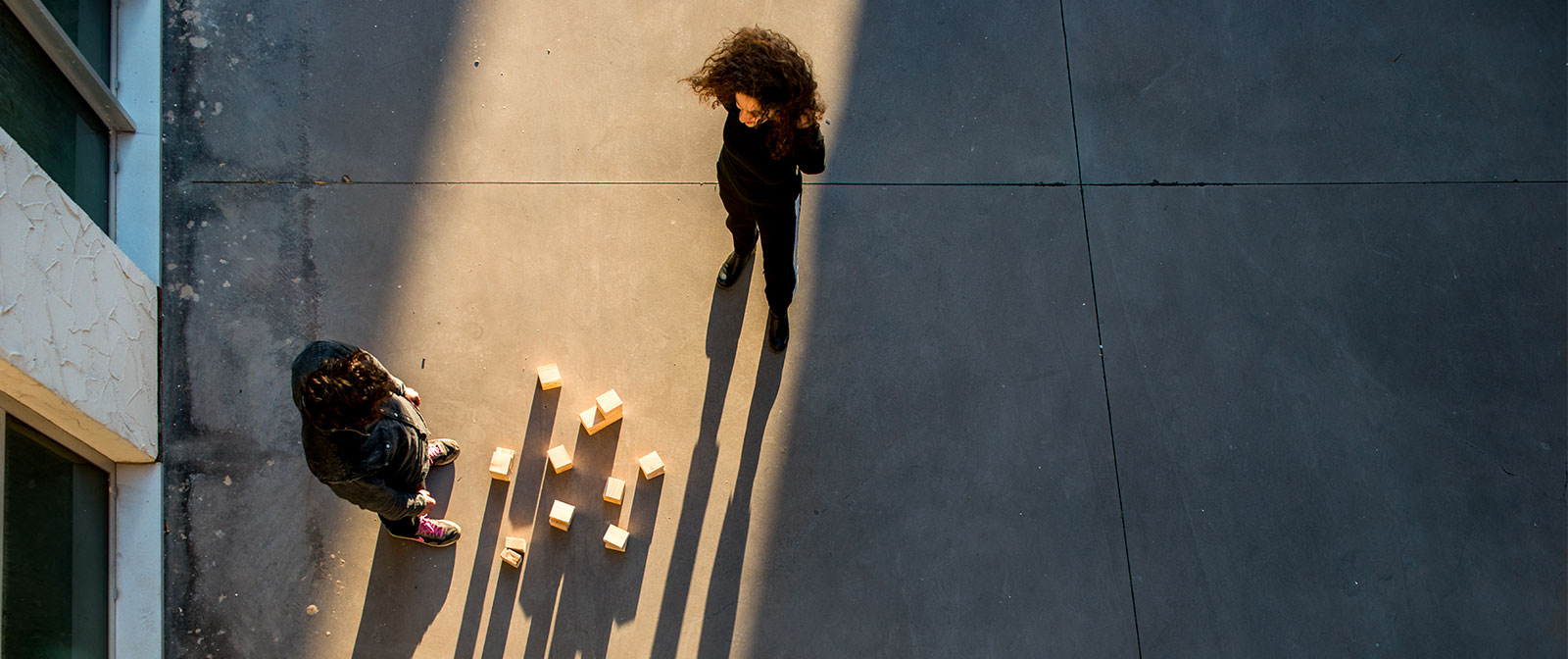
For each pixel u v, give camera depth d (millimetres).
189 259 4039
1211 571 4027
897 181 4359
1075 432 4141
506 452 3908
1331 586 4043
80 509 3588
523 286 4133
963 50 4531
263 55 4270
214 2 4293
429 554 3861
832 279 4230
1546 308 4391
